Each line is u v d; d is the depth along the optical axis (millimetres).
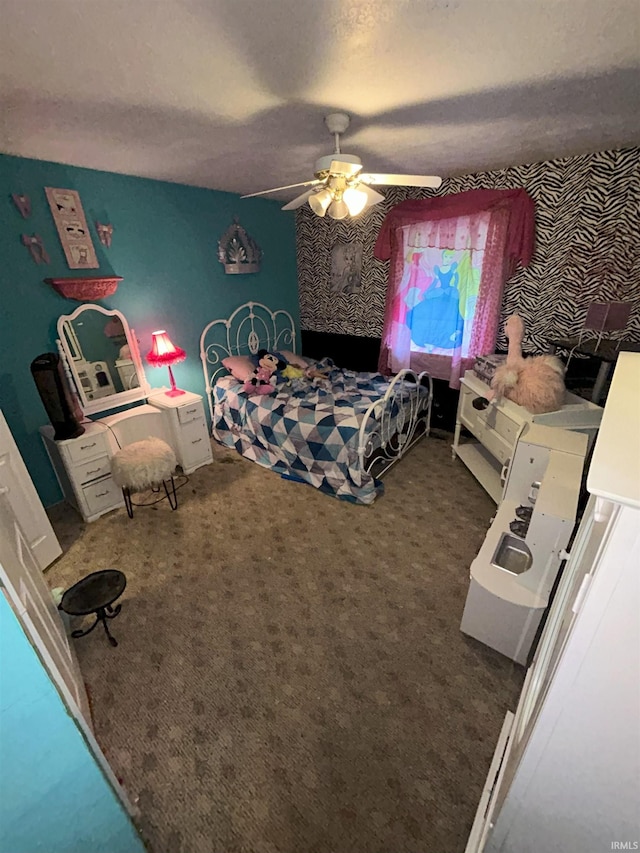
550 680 779
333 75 1325
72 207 2588
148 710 1557
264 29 1037
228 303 3830
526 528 1814
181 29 1035
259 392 3365
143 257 3064
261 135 1970
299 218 4223
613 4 924
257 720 1516
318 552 2365
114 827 940
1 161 2264
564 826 864
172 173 2791
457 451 3295
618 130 2016
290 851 1188
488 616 1685
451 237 3270
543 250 2945
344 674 1674
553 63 1255
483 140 2137
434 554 2334
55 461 2707
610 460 637
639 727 696
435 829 1220
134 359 3125
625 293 2705
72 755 811
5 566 1029
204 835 1222
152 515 2730
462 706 1547
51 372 2371
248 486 3049
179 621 1934
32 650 713
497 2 923
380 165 2686
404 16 988
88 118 1705
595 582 639
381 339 4070
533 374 2369
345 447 2719
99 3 904
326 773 1357
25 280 2486
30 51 1132
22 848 817
